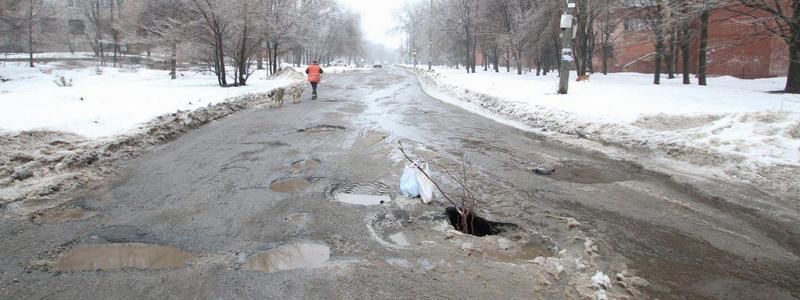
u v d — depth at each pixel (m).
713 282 3.59
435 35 56.69
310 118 12.75
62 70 38.72
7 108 10.53
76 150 7.16
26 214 4.87
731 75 30.59
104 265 3.69
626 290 3.41
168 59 31.70
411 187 5.54
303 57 78.69
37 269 3.61
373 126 11.31
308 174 6.63
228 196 5.54
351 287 3.36
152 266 3.68
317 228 4.49
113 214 4.88
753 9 18.06
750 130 7.70
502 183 6.27
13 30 36.06
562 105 12.84
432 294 3.28
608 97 14.41
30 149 7.09
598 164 7.54
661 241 4.35
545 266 3.71
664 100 13.18
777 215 5.08
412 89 25.05
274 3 28.94
